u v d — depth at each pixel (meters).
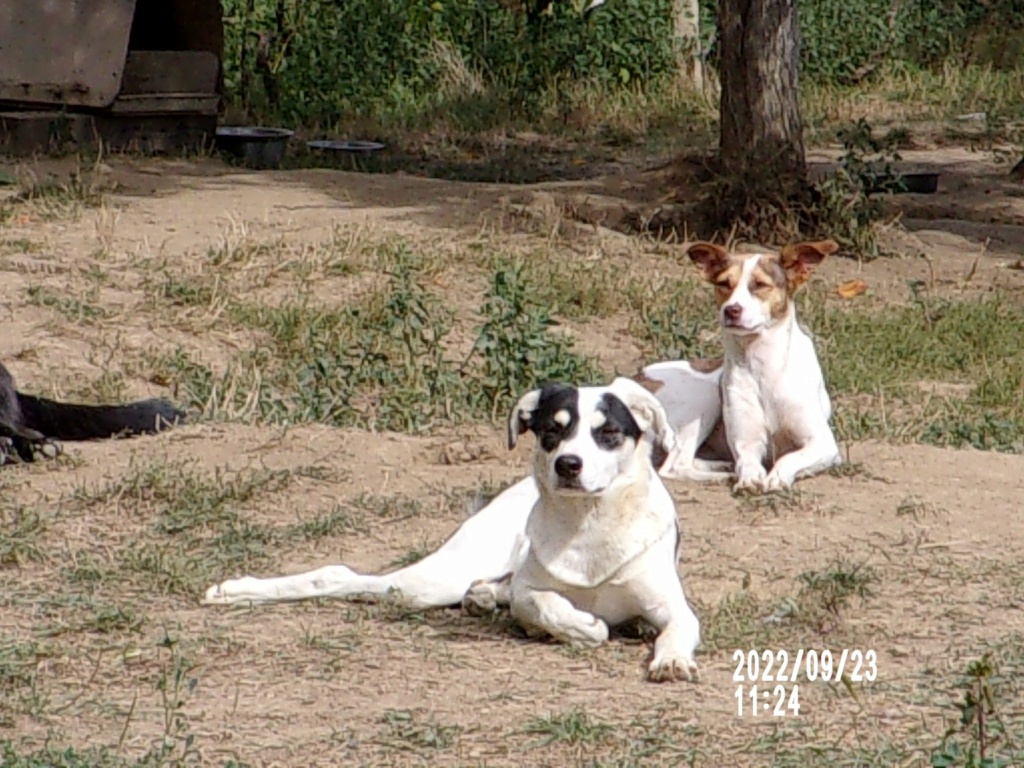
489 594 7.76
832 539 9.04
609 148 26.00
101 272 14.95
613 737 6.47
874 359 14.34
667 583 7.37
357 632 7.62
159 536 9.02
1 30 20.17
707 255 10.30
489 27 29.92
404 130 26.30
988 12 33.88
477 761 6.25
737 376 10.18
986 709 6.44
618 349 14.41
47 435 10.70
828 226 17.97
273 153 21.92
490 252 16.48
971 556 8.82
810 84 31.45
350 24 27.89
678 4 30.08
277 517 9.34
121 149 20.70
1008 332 15.36
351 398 12.11
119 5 20.59
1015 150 25.91
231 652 7.38
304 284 15.18
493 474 10.10
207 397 11.95
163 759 6.18
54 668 7.20
